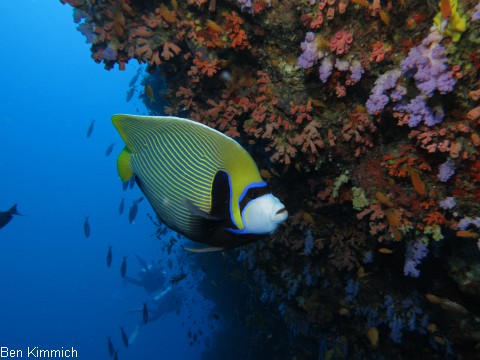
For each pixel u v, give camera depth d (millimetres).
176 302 8688
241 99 1482
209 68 1446
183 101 1708
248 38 1382
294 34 1264
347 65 1144
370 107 1097
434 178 1147
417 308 1573
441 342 1505
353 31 1135
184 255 6578
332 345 2137
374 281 1729
